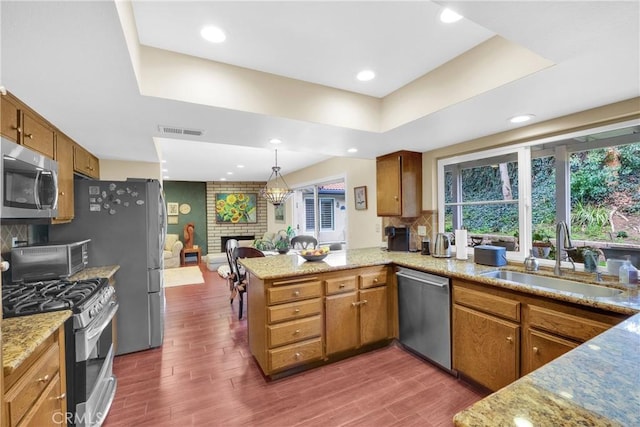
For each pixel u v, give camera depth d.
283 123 2.31
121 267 2.81
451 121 2.34
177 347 2.95
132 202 2.87
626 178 2.07
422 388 2.19
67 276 2.26
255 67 2.05
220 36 1.68
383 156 3.61
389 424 1.82
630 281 1.82
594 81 1.67
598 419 0.60
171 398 2.11
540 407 0.65
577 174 2.32
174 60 1.83
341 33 1.67
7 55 1.30
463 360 2.23
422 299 2.57
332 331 2.52
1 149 1.49
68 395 1.57
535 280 2.22
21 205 1.67
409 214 3.43
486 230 2.99
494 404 0.66
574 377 0.77
